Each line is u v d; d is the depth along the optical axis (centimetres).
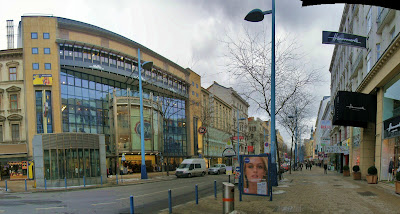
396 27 1467
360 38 1580
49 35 3084
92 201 1167
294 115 3441
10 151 2884
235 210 775
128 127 3409
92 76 3503
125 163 3462
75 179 1978
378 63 1566
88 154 2088
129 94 3522
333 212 794
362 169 2102
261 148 8762
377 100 1744
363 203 948
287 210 829
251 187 1021
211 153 5634
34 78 2994
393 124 1470
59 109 3050
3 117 2944
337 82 4125
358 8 2384
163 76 4328
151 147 3553
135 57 3703
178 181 2320
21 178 2830
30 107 2977
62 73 3158
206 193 1422
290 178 2316
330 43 1595
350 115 1848
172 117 4600
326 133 5969
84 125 3309
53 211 937
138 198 1248
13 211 943
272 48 1538
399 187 1168
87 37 3309
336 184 1688
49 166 1927
